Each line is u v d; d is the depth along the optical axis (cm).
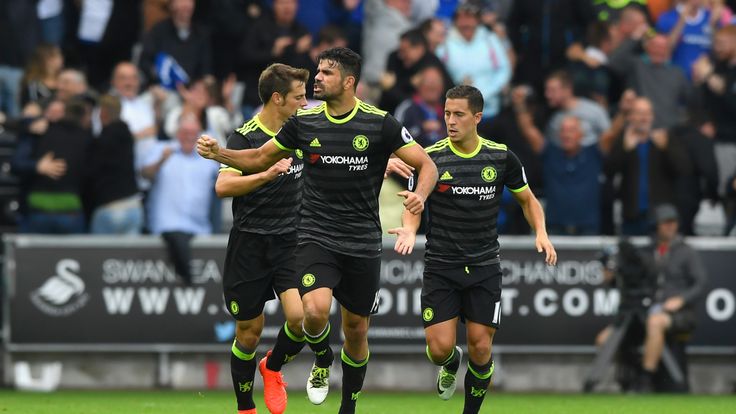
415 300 4566
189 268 4503
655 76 5038
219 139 4616
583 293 4628
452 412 3634
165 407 3644
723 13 5422
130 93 4628
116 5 5128
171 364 4556
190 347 4525
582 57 5009
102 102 4512
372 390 4569
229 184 2552
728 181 4903
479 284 2758
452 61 4822
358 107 2591
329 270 2595
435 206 2764
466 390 2814
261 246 2742
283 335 2747
